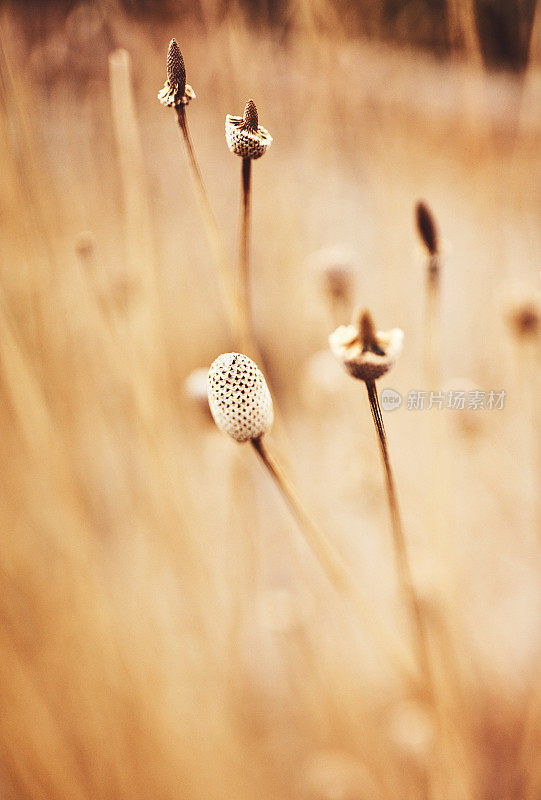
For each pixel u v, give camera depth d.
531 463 0.79
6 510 0.77
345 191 0.88
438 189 0.86
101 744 0.77
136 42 0.68
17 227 0.59
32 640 0.79
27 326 0.66
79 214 0.72
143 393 0.61
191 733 0.75
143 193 0.57
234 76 0.67
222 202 0.93
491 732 0.85
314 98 0.74
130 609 0.79
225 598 0.78
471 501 0.93
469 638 0.83
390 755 0.83
